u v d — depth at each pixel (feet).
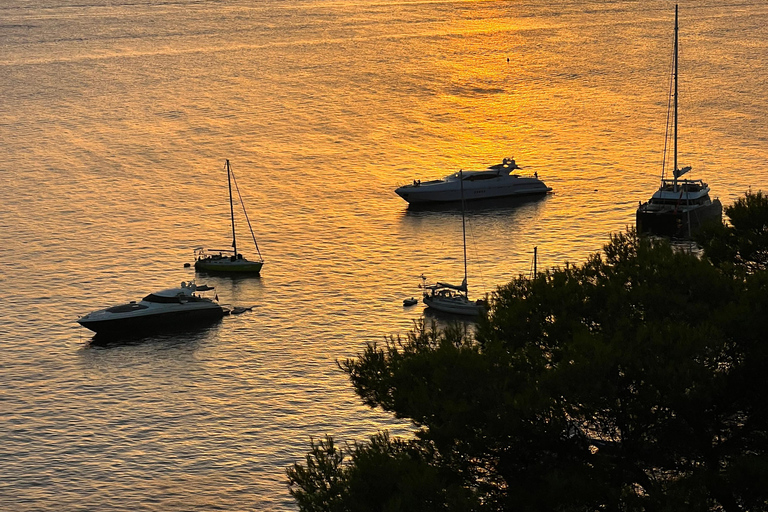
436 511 107.96
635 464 116.47
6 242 440.45
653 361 112.57
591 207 483.51
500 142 610.24
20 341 342.03
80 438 276.41
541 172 545.03
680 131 613.52
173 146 606.96
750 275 129.18
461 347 123.03
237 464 261.85
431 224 465.88
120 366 322.55
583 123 646.74
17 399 300.20
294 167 561.02
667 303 122.42
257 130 643.45
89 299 378.53
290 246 435.12
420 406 115.96
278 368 317.42
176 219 472.85
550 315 127.34
